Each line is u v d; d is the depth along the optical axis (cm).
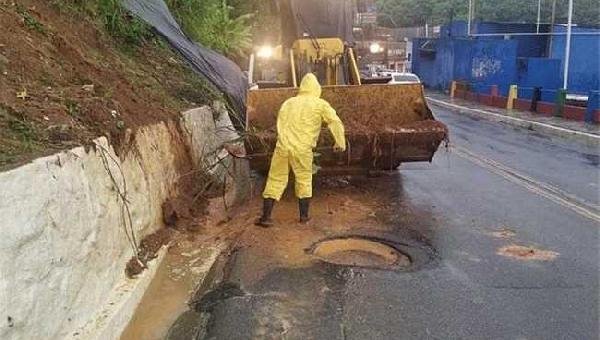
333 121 688
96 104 540
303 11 1030
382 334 428
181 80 943
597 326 442
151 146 622
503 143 1385
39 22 645
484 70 2780
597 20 5047
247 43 1708
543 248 622
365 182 938
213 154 816
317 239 647
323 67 1019
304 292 504
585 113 1716
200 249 607
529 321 450
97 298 418
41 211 338
